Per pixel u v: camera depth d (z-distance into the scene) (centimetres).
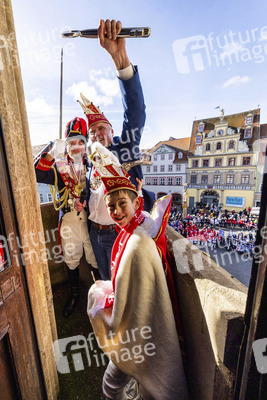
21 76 100
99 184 153
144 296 86
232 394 71
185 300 102
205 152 2578
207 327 81
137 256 84
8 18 90
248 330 62
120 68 131
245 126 2316
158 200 106
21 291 100
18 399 98
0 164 85
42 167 162
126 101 146
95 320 105
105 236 162
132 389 133
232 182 2409
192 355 101
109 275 176
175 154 2786
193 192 2667
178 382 97
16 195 96
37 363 116
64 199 180
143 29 100
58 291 236
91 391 142
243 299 75
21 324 99
